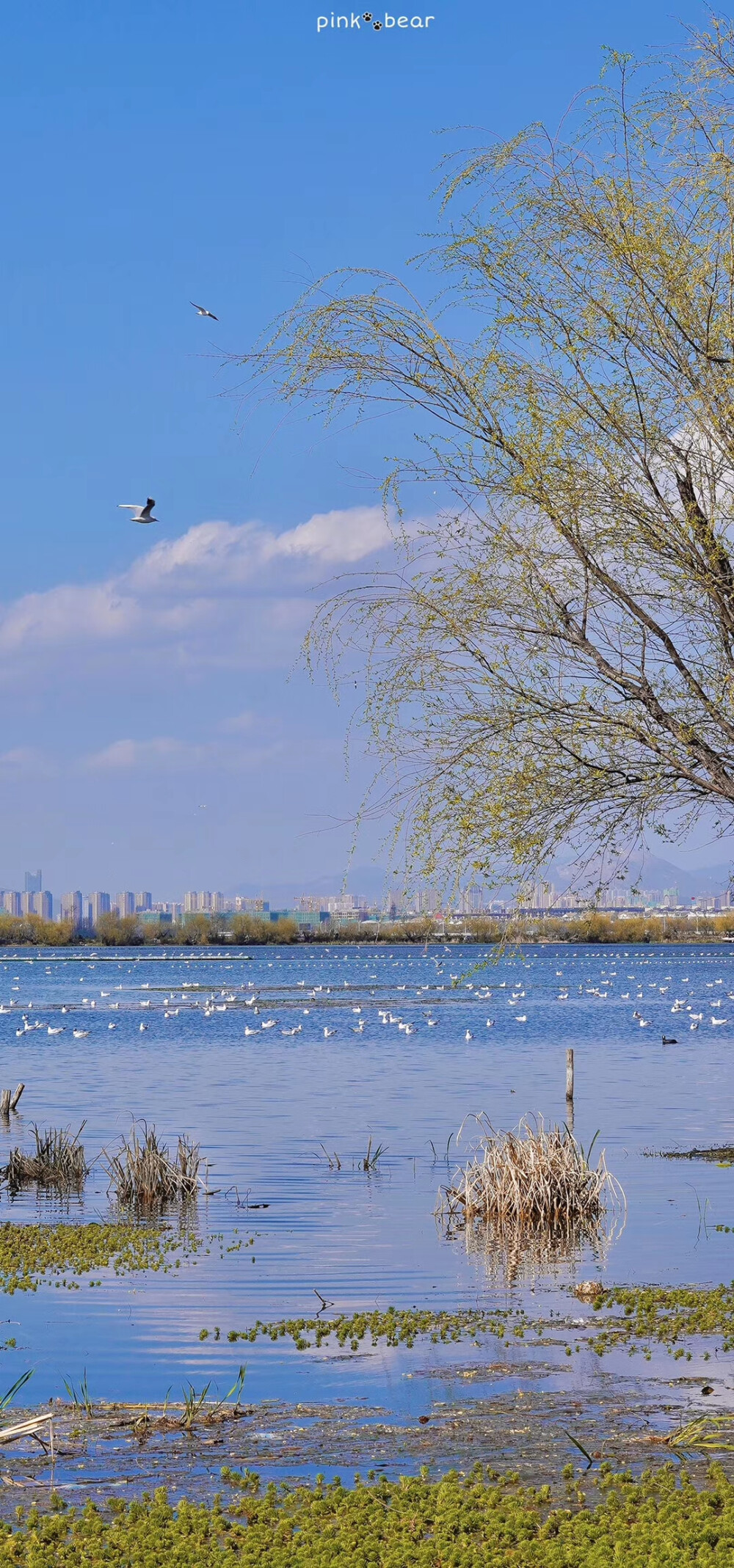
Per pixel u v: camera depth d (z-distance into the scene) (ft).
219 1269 65.51
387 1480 38.58
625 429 42.50
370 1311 57.52
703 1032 223.51
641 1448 40.45
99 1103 134.41
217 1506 36.81
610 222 42.78
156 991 352.90
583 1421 42.98
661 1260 66.33
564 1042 204.03
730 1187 84.99
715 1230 72.79
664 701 42.29
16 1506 37.37
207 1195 85.97
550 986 371.76
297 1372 48.85
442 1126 114.73
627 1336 52.75
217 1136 110.42
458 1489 36.83
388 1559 32.32
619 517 42.16
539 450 42.01
